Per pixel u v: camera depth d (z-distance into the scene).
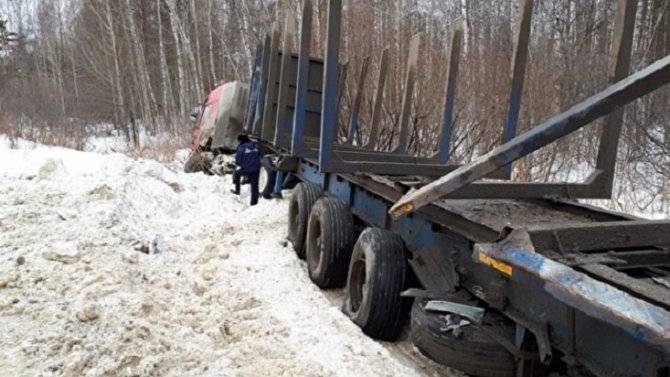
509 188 4.01
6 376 3.01
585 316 2.46
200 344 3.64
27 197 7.31
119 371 3.15
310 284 5.32
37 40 47.75
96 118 38.19
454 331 3.21
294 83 9.34
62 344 3.40
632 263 2.89
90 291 4.24
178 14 32.78
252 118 10.47
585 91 11.23
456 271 3.60
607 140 4.41
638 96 2.68
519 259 2.41
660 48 14.39
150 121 32.72
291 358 3.40
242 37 28.34
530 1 4.82
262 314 4.20
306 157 6.32
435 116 10.03
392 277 4.05
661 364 2.06
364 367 3.40
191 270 5.58
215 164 13.03
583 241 2.90
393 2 16.45
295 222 6.51
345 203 5.47
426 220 4.09
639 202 9.40
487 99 9.87
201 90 29.45
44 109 22.02
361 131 10.73
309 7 5.85
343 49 11.77
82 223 6.30
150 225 7.44
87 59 40.84
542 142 2.73
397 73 10.70
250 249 6.38
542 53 11.39
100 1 35.66
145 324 3.68
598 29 16.73
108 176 8.90
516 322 2.96
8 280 4.37
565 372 3.01
